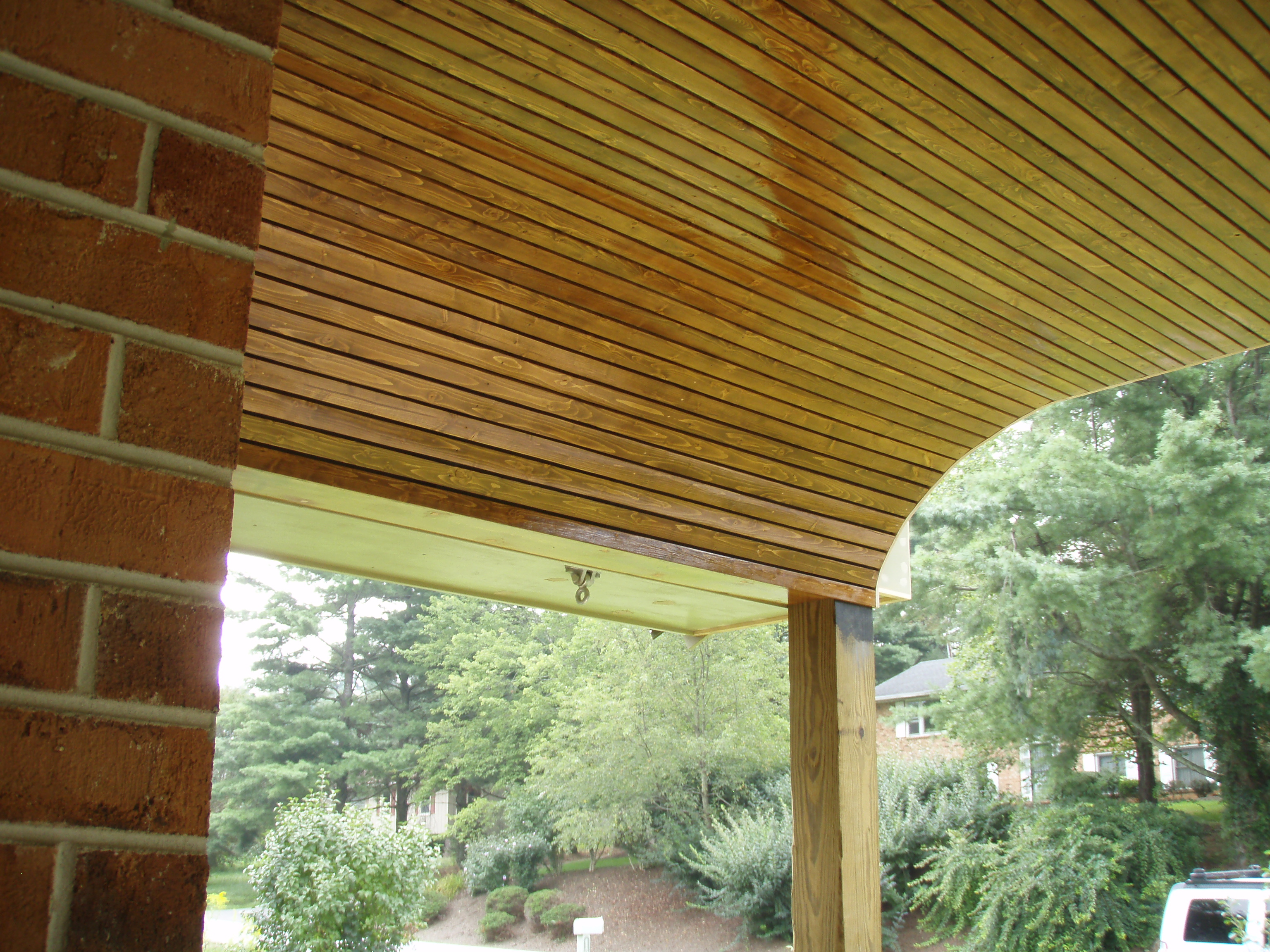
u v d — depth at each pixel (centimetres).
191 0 60
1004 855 1179
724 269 291
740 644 1580
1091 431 1455
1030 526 1342
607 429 317
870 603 391
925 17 213
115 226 54
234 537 354
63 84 54
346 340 266
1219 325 322
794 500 366
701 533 348
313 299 258
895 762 1395
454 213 258
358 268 259
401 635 2538
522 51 220
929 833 1262
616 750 1546
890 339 328
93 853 46
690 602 422
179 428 54
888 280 300
